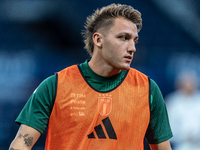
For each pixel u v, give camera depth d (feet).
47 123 25.68
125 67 25.13
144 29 112.27
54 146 25.23
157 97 26.73
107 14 25.99
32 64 94.68
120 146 25.07
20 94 85.81
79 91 25.58
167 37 111.96
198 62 103.96
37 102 25.35
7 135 78.43
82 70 26.53
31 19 106.63
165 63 101.30
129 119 25.38
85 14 109.91
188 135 54.44
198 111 54.90
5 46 99.86
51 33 109.91
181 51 108.27
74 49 101.09
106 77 26.04
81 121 24.94
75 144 24.73
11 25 104.99
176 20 113.60
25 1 105.70
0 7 104.06
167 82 96.48
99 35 25.94
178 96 56.54
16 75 89.92
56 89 25.38
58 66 97.96
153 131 27.04
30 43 103.40
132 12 25.75
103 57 25.77
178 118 55.42
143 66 99.86
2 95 83.82
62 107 25.11
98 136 24.88
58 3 107.24
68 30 110.93
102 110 25.30
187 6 113.80
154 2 111.55
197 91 56.13
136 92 26.11
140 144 25.66
